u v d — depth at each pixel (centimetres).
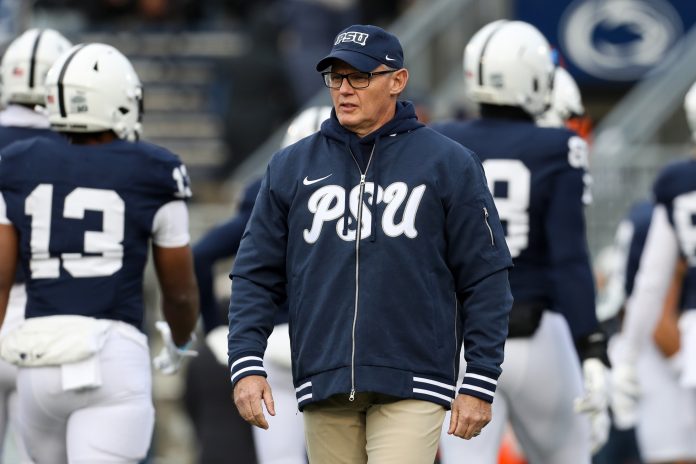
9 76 2405
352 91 1797
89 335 2078
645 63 4903
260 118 4975
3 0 5084
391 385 1764
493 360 1775
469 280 1798
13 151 2119
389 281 1775
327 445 1830
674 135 4025
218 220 4800
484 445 2233
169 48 5434
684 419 3031
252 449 3184
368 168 1805
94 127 2114
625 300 3081
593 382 2217
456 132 2278
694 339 2708
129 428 2114
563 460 2292
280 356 2462
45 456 2175
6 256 2119
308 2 4959
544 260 2241
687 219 2698
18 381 2130
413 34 4447
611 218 3878
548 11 4909
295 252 1817
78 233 2091
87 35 5422
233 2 5444
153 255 2178
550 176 2219
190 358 3216
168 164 2123
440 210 1794
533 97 2281
